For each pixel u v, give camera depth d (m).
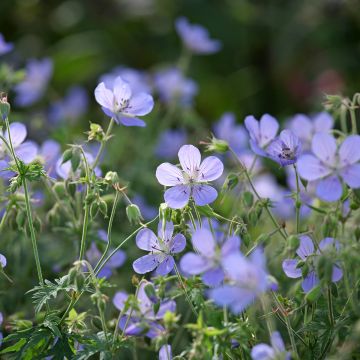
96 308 1.36
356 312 1.24
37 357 1.26
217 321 1.24
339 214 1.28
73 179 1.33
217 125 1.63
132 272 1.42
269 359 1.22
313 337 1.28
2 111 1.28
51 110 1.80
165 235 1.26
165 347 1.26
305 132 1.40
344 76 1.92
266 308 1.25
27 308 1.38
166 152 1.61
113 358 1.27
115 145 1.57
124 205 1.44
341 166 1.25
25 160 1.33
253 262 1.20
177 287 1.30
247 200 1.31
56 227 1.35
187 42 1.75
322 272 1.23
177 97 1.66
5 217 1.32
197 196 1.27
